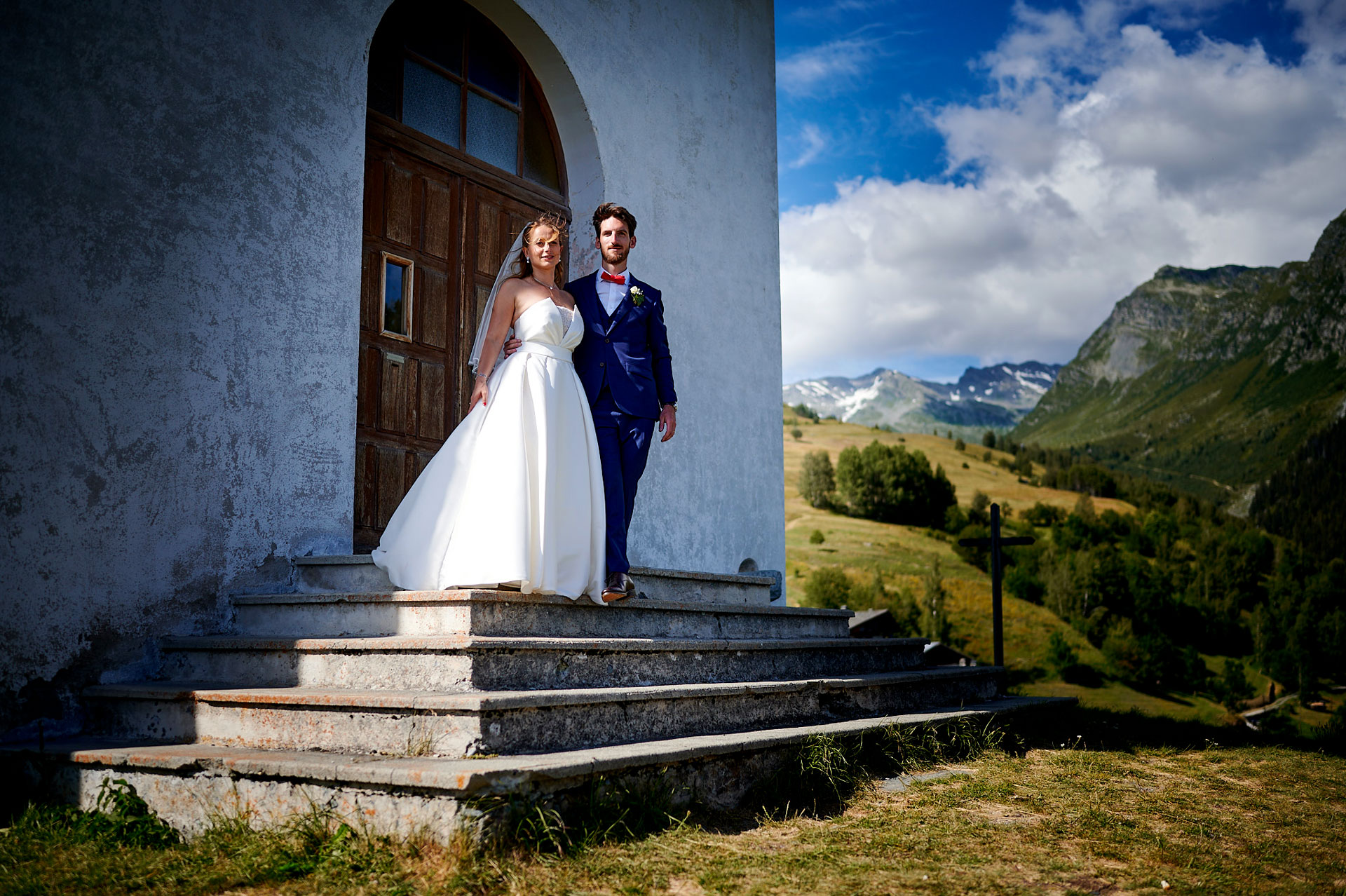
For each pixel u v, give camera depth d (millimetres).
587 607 3656
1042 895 2279
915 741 4137
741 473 7340
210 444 4074
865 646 5090
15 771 3188
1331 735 6094
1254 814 3564
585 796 2635
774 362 7902
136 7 3955
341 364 4629
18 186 3559
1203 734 5816
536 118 6395
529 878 2205
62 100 3709
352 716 2875
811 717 4125
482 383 3732
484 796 2316
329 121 4688
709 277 7285
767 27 8398
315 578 4238
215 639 3627
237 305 4219
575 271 6414
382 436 5148
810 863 2457
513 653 3043
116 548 3744
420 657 3037
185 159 4082
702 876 2293
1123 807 3480
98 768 2990
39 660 3506
